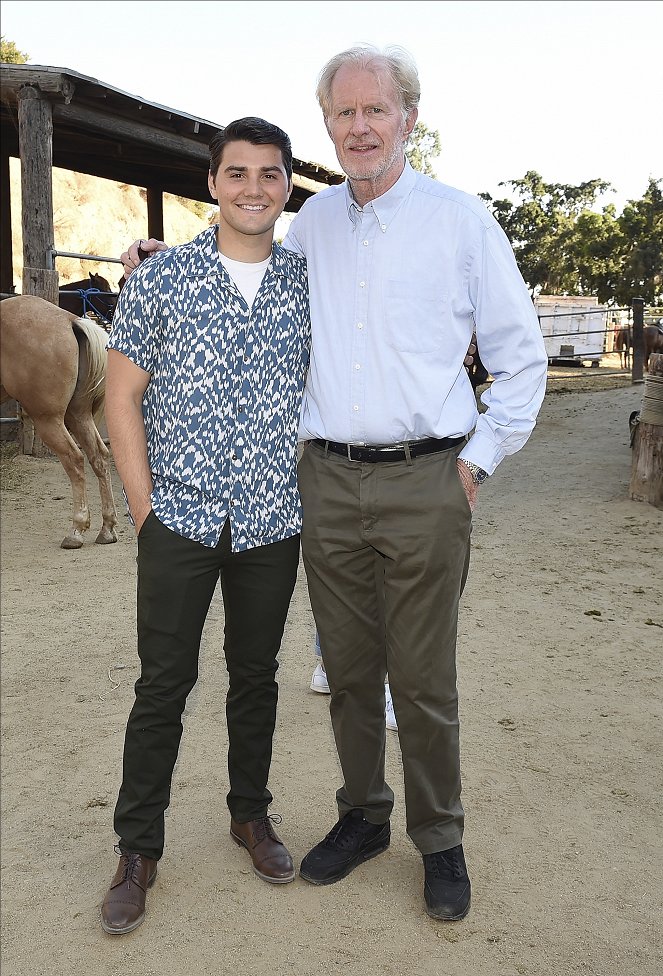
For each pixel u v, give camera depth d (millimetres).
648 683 3607
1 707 3365
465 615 4395
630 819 2617
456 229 2033
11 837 2541
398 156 2004
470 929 2141
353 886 2312
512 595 4727
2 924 2176
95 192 26172
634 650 3969
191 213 30141
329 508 2168
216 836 2539
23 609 4488
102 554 5594
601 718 3283
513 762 2943
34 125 8195
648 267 35969
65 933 2141
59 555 5547
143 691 2146
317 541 2186
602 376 19062
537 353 2102
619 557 5465
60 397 5598
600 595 4750
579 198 43344
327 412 2127
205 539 2104
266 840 2361
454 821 2244
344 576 2205
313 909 2215
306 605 4562
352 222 2100
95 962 2039
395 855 2463
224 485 2109
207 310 2059
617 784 2814
